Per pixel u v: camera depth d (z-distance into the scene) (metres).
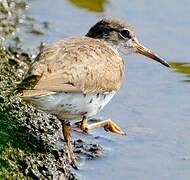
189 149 14.34
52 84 11.71
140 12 23.14
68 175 12.55
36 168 11.91
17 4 22.53
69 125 15.44
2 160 11.34
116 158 13.77
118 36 15.46
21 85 11.60
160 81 18.34
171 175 13.07
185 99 17.19
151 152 14.16
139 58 19.92
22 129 12.95
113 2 23.97
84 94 12.59
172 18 22.69
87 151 14.02
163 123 15.74
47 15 22.50
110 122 14.78
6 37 18.88
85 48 13.12
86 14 22.97
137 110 16.48
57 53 12.56
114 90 13.80
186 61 19.56
